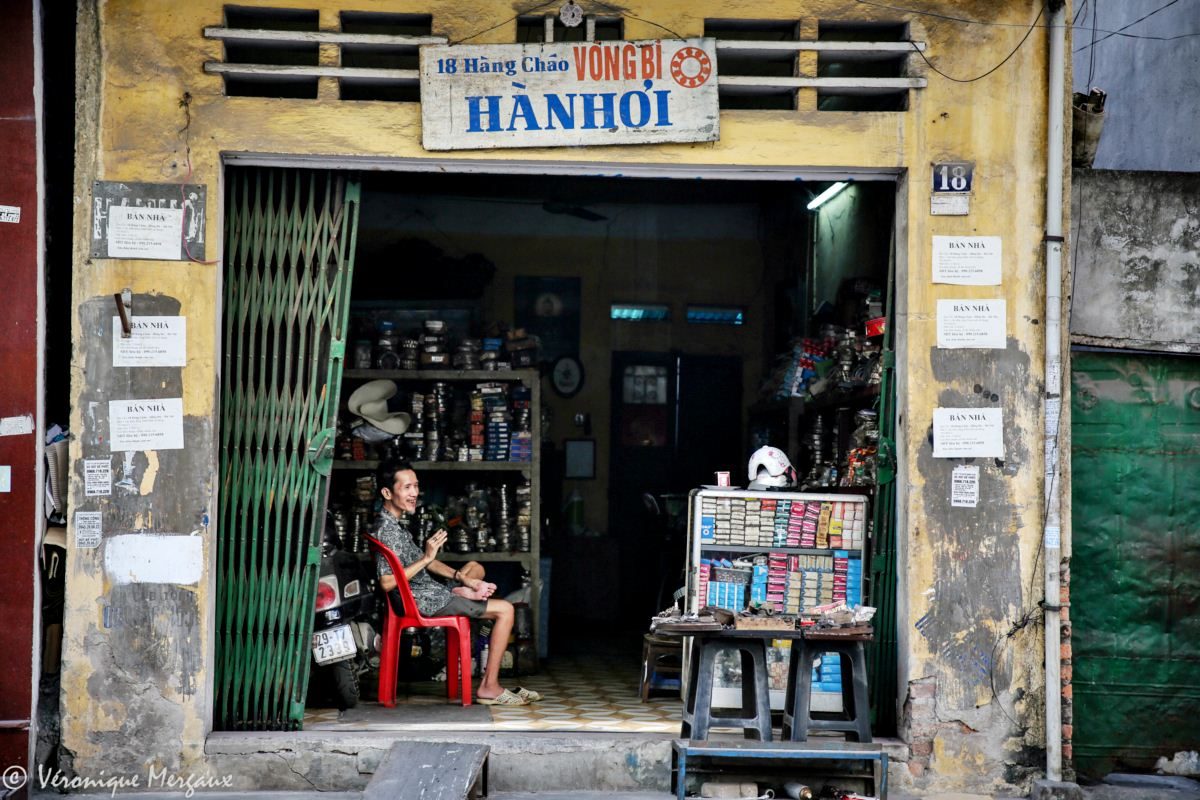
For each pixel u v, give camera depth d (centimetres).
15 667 567
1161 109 796
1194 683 652
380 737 595
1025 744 607
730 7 609
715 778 590
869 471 690
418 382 910
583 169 613
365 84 616
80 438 580
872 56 629
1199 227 657
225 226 612
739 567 668
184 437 586
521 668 845
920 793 602
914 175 614
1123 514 655
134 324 584
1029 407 616
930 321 613
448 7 599
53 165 626
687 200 1169
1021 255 618
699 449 1173
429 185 1127
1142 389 658
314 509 613
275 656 611
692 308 1177
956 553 610
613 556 1151
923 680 607
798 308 1049
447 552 846
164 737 580
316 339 615
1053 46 615
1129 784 630
